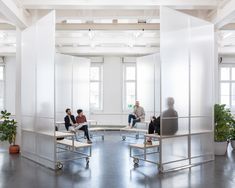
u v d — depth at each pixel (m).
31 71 6.52
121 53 11.64
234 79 12.88
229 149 7.57
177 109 5.53
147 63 10.52
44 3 6.22
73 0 6.15
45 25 5.82
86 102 10.92
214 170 5.41
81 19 7.37
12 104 12.67
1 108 12.77
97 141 9.27
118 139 9.74
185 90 5.72
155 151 7.30
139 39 10.33
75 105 10.43
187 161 5.72
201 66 6.08
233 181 4.71
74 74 10.38
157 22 8.71
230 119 7.02
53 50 5.48
